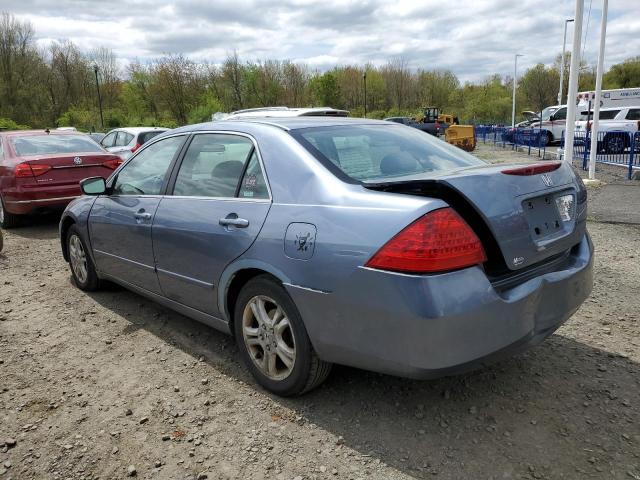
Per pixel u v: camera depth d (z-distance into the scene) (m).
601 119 21.98
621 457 2.58
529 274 2.80
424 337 2.41
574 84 11.41
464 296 2.43
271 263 2.94
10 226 8.62
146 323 4.42
